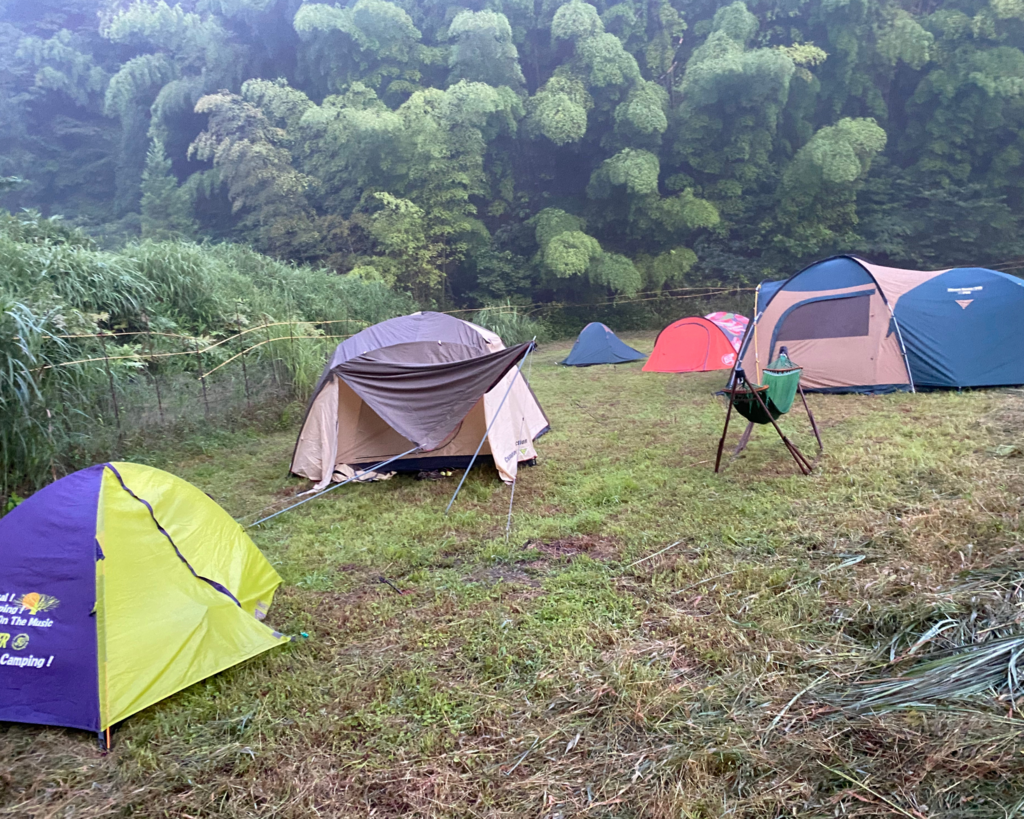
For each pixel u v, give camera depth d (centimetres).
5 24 2656
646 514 454
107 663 253
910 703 229
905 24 1997
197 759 235
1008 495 418
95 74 2597
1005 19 1983
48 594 264
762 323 859
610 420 784
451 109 1883
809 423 677
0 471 513
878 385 805
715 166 2092
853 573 340
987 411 660
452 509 499
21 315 547
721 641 286
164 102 2209
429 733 240
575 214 2150
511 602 340
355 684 274
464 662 288
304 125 2005
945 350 780
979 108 1969
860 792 193
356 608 344
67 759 236
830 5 2012
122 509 285
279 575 380
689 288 2086
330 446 579
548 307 2078
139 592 275
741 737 224
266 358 866
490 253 2091
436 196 1944
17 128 2523
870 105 2100
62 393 579
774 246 2078
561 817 198
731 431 676
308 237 1895
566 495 512
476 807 205
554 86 2009
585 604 332
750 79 1927
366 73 2091
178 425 714
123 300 796
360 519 489
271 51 2267
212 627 288
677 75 2266
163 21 2309
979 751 198
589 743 230
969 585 307
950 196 1991
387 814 205
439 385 534
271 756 233
